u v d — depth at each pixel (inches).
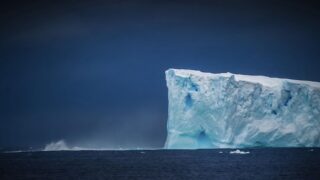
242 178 5639.8
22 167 7377.0
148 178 5782.5
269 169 6565.0
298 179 5511.8
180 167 7101.4
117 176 6008.9
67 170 6815.9
